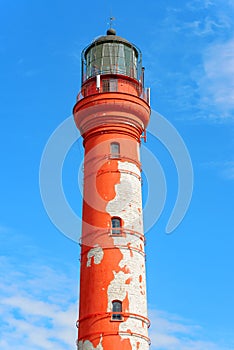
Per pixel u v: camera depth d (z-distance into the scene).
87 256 43.16
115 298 40.88
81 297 42.38
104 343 39.44
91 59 50.50
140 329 40.56
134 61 51.06
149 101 49.72
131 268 42.22
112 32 51.66
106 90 48.47
